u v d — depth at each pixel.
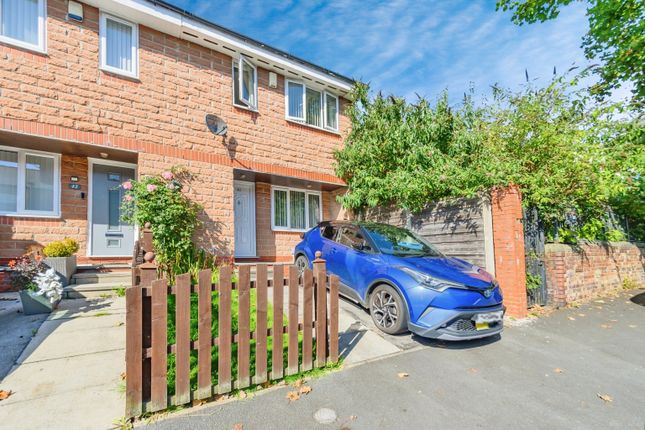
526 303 5.85
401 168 8.29
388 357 4.08
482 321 4.34
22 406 2.72
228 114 8.30
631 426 2.77
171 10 7.15
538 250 6.49
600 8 8.57
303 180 9.75
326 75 10.12
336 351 3.79
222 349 2.99
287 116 9.48
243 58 8.46
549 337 4.90
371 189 8.72
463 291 4.33
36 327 4.41
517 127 7.21
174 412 2.73
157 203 6.51
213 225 7.70
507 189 5.90
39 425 2.50
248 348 3.14
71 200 7.08
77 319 4.76
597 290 7.69
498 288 4.79
